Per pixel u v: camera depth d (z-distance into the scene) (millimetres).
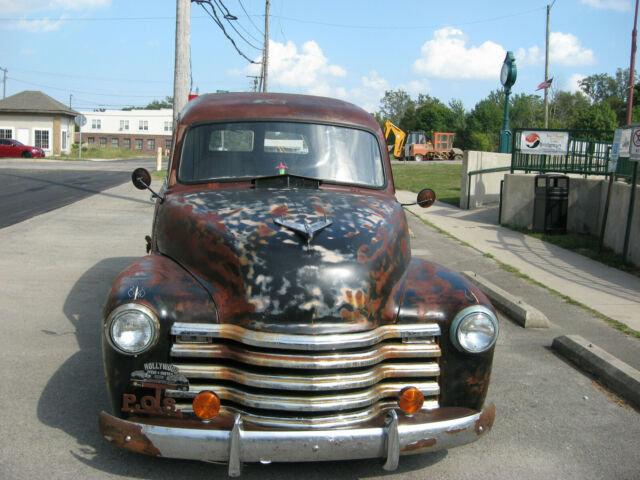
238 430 2900
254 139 4562
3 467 3354
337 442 2963
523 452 3822
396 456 3002
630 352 5758
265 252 3352
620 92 105500
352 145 4684
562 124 75812
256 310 3191
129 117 82125
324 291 3232
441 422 3127
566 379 5117
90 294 7109
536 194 13094
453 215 15836
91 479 3281
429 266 3957
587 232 12969
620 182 11484
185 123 4648
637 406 4582
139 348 3148
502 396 4727
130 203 15297
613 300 7727
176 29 14508
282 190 4180
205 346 3174
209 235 3539
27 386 4473
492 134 80500
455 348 3432
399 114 113438
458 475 3516
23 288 7266
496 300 7250
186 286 3387
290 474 3449
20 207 13883
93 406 4184
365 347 3221
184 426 3010
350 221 3715
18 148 42156
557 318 6879
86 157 56344
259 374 3104
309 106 4855
